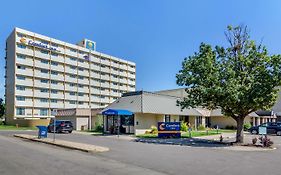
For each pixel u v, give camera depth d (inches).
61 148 700.0
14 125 2554.1
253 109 840.9
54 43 3184.1
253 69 852.6
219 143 868.6
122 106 1368.1
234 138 1075.9
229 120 1881.2
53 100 3117.6
